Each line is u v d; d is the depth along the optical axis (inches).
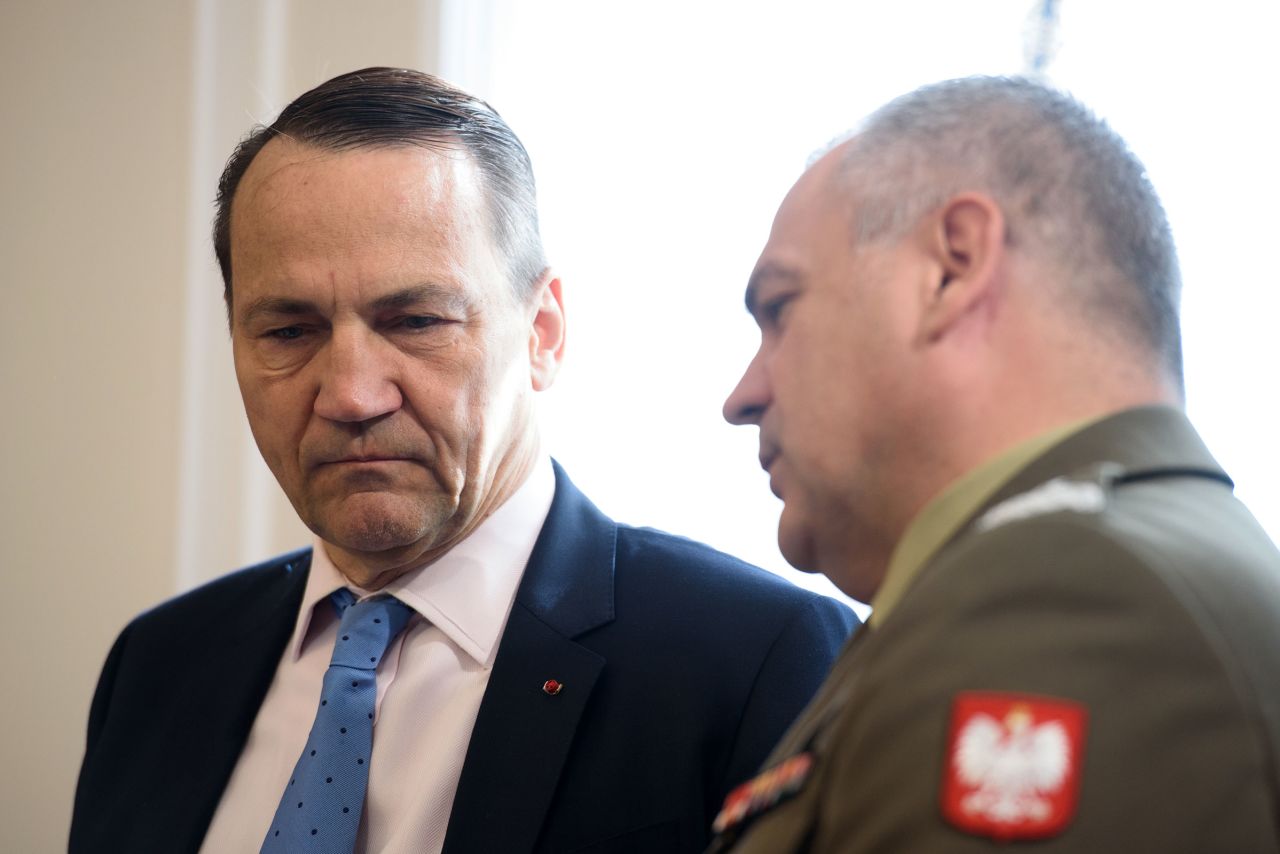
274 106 104.5
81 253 106.8
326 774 56.6
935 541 33.7
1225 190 82.6
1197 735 26.5
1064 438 33.0
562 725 56.2
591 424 97.0
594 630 59.3
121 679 68.6
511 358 60.1
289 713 61.7
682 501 95.7
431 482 57.5
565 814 54.8
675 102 97.5
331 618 63.4
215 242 63.8
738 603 60.8
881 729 29.0
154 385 105.8
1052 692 26.9
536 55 100.0
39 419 107.3
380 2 102.7
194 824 60.0
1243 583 29.7
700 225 96.7
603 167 98.3
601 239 98.0
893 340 35.0
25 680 106.3
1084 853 25.7
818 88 94.8
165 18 105.9
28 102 107.7
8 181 107.3
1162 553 28.7
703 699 57.4
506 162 61.3
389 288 56.2
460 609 59.7
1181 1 84.1
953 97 37.1
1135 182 35.9
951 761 27.3
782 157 95.3
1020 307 33.9
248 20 105.0
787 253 37.9
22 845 105.6
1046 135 35.4
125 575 105.5
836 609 62.7
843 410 36.0
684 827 54.7
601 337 97.5
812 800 31.4
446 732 57.5
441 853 54.7
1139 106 84.4
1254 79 82.8
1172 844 25.7
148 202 106.1
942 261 34.7
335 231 56.5
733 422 41.1
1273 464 80.2
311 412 57.8
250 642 64.9
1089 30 85.3
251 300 58.1
